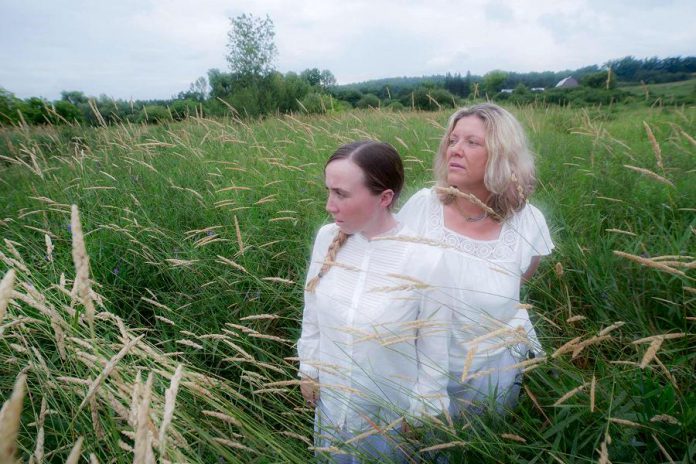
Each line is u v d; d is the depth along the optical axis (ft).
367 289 6.25
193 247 11.59
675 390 5.28
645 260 4.58
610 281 8.86
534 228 7.49
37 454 3.88
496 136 6.77
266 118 34.86
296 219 12.58
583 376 6.05
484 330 6.75
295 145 23.15
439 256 6.25
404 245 6.24
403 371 6.52
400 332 6.15
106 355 5.69
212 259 11.07
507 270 7.17
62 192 16.02
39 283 7.91
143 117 26.76
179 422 5.36
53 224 13.69
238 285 10.79
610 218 12.85
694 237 10.50
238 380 8.64
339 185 5.73
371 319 6.11
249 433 5.68
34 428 6.39
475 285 7.00
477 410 6.62
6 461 1.76
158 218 14.01
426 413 5.49
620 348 6.95
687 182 14.24
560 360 6.19
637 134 24.07
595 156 18.03
